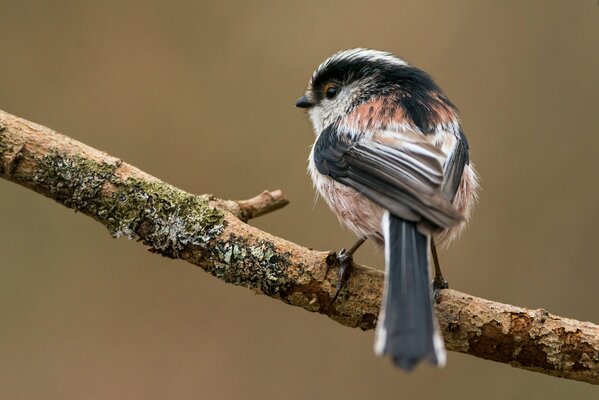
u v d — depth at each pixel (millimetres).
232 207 7895
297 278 7090
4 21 13258
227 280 7238
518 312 6848
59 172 7293
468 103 13273
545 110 13078
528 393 11062
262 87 13391
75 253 12172
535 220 12398
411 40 13633
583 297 11914
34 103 13039
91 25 13414
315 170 8414
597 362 6699
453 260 12234
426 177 7238
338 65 9102
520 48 13398
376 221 7613
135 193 7270
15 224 12164
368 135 8055
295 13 13734
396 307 5996
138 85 13219
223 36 13570
